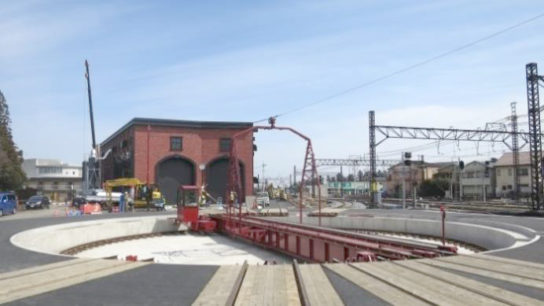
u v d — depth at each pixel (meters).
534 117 37.31
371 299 8.06
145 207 48.44
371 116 51.56
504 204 52.62
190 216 32.16
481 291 8.45
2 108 67.81
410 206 51.59
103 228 28.33
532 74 37.34
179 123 59.25
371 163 51.38
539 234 17.86
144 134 57.97
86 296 8.52
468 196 82.25
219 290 8.90
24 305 7.91
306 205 58.56
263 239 25.97
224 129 61.00
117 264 11.95
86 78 81.56
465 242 23.77
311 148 29.22
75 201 54.91
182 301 8.10
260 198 58.62
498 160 81.94
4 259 12.96
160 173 58.66
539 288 8.68
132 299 8.27
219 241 29.42
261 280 9.90
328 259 18.86
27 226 25.00
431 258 12.58
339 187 109.06
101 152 89.00
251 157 61.50
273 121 30.20
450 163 99.06
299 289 8.98
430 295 8.20
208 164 60.31
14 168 64.31
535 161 37.12
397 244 15.54
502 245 19.69
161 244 28.00
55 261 12.55
